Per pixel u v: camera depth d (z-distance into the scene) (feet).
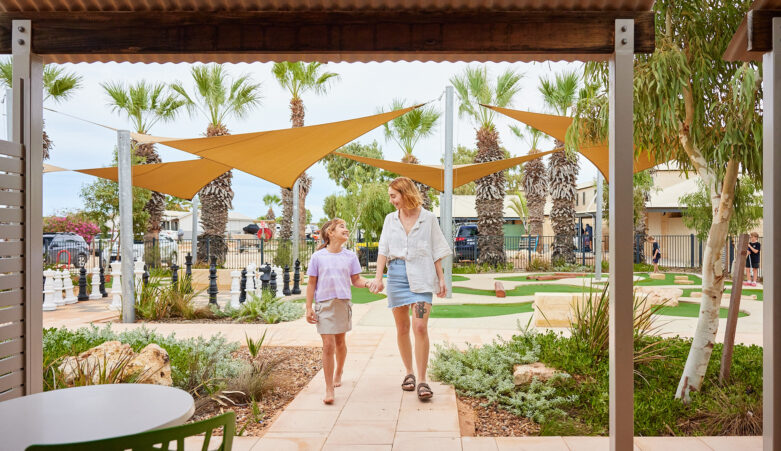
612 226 10.10
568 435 13.00
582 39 10.37
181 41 10.70
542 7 10.43
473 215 110.63
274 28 10.68
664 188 99.86
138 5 10.69
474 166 45.98
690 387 15.28
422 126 77.36
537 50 10.42
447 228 42.29
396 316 15.81
